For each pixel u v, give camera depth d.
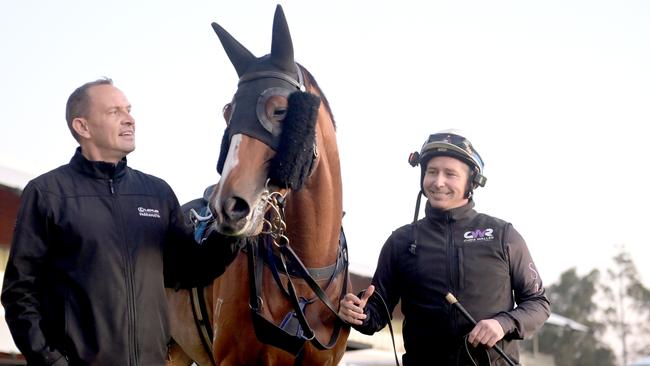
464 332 3.66
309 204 3.59
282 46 3.45
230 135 3.33
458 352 3.64
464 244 3.75
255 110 3.31
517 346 3.77
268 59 3.49
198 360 4.36
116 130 3.09
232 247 3.26
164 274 3.34
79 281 2.89
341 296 3.76
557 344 33.38
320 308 3.66
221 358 3.74
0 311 7.76
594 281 36.28
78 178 3.03
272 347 3.59
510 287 3.75
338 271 3.75
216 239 3.26
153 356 3.00
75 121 3.10
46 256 2.94
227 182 3.19
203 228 3.94
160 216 3.14
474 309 3.67
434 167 3.81
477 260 3.71
